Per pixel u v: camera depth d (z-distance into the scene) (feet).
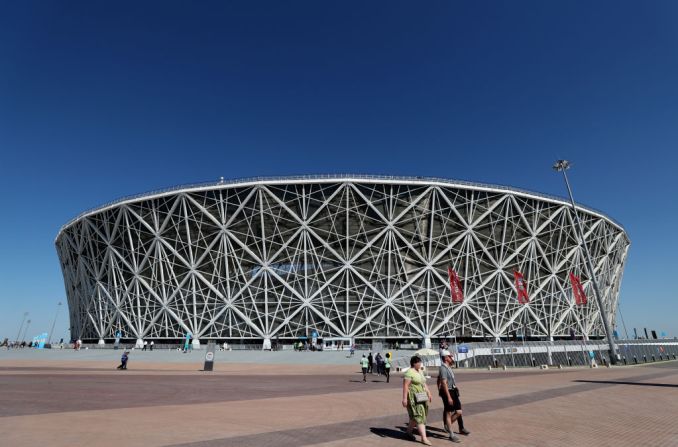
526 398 44.83
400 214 165.48
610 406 39.06
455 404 26.27
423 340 164.66
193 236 167.53
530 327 178.91
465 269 170.81
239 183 164.04
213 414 32.73
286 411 34.91
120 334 172.65
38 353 142.00
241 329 164.14
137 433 25.25
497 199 174.40
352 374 81.25
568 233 187.01
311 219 163.94
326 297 164.76
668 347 141.79
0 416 30.14
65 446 21.80
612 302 221.05
